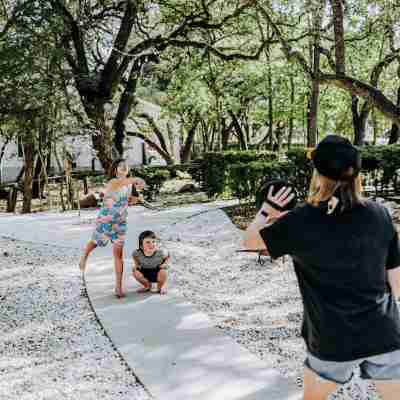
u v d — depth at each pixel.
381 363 2.35
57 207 19.91
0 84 14.49
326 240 2.28
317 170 2.34
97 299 6.23
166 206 15.16
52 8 14.62
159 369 4.28
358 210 2.31
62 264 8.13
